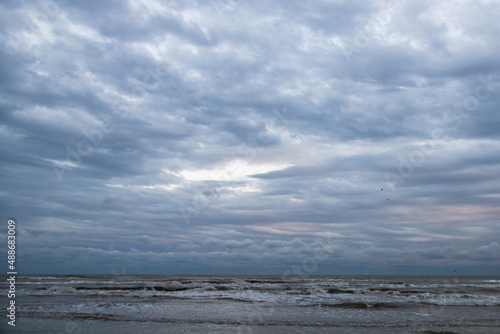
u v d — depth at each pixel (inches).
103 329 567.8
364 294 1208.2
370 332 560.7
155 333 540.4
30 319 652.7
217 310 778.2
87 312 733.3
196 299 997.2
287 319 668.1
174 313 730.8
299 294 1190.9
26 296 1048.2
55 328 574.9
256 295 1135.6
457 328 599.2
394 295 1183.6
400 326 610.9
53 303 883.4
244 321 642.8
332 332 558.9
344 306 856.9
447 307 856.9
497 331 578.9
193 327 588.4
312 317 693.3
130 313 725.9
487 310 812.6
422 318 693.3
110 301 930.7
